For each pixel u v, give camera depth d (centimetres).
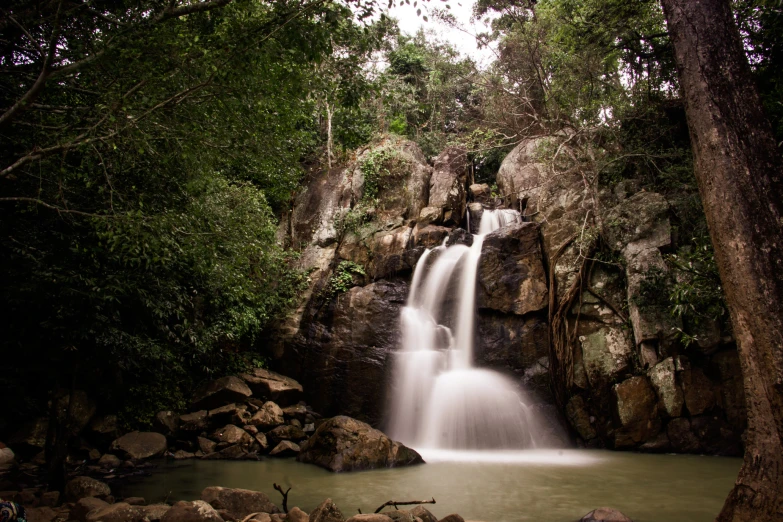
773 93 1003
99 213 759
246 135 757
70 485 691
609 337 1267
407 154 1964
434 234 1717
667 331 1177
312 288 1630
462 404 1223
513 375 1315
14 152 748
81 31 655
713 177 503
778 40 923
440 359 1358
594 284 1339
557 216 1495
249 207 1315
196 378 1366
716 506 687
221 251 941
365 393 1378
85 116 646
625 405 1155
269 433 1184
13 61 714
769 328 458
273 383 1379
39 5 606
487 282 1429
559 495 746
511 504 696
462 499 723
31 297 853
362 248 1730
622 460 1034
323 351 1476
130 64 617
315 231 1791
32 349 983
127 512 546
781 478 440
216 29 674
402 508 672
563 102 1504
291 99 779
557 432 1221
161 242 750
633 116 1443
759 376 462
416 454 1009
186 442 1139
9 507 326
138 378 1208
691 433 1116
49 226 852
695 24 534
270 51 657
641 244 1288
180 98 646
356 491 772
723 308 1027
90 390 1102
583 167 1478
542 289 1391
